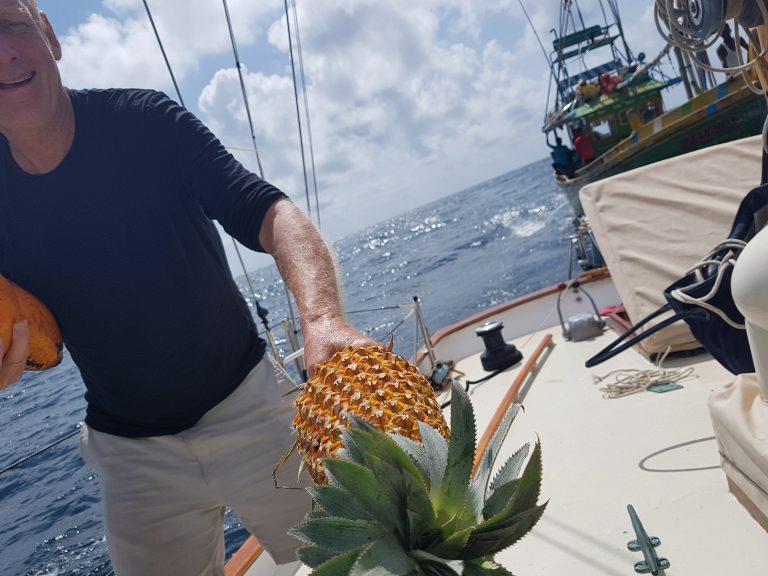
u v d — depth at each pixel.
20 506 9.43
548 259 25.88
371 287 39.25
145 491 1.97
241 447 2.01
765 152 2.33
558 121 17.36
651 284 3.53
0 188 1.79
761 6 1.91
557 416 3.12
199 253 1.89
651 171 3.93
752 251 1.32
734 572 1.70
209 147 1.77
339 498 0.70
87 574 6.77
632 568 1.85
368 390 0.83
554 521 2.21
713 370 3.12
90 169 1.76
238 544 6.60
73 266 1.79
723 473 2.17
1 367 1.60
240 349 2.02
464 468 0.69
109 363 1.89
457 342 5.26
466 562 0.68
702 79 9.45
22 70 1.60
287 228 1.42
